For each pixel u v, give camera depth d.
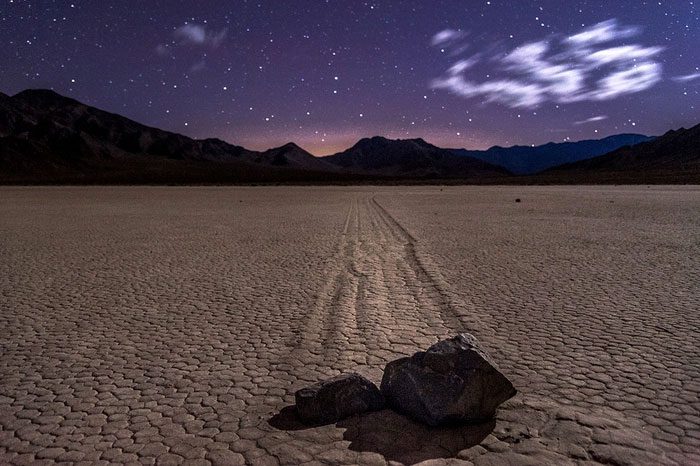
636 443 3.40
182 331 6.16
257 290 8.35
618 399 4.08
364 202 36.03
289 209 29.34
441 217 22.27
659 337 5.61
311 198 43.31
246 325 6.38
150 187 83.19
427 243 13.73
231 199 42.59
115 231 17.70
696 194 38.50
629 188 53.50
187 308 7.25
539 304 7.14
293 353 5.33
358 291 8.16
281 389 4.43
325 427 3.72
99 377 4.75
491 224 18.73
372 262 10.86
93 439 3.58
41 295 8.11
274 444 3.47
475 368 3.70
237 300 7.68
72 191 63.16
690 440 3.43
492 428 3.65
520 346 5.41
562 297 7.53
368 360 5.09
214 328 6.27
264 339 5.82
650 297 7.43
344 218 22.58
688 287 8.04
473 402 3.66
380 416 3.88
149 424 3.80
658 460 3.20
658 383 4.38
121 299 7.81
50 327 6.38
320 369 4.87
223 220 22.14
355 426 3.73
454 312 6.80
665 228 16.52
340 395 3.90
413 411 3.81
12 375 4.82
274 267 10.44
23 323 6.57
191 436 3.60
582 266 10.01
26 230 18.06
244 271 10.03
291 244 13.98
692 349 5.21
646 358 4.98
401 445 3.44
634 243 13.13
